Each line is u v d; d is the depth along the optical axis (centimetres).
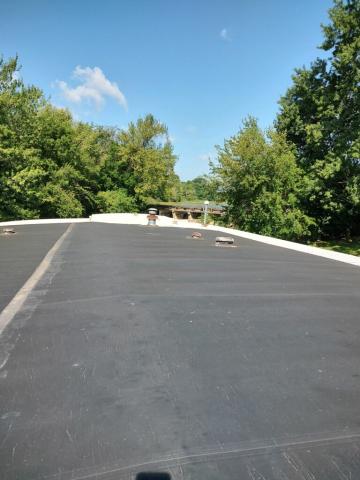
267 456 198
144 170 4469
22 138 2900
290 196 2584
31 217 2966
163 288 565
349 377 292
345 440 213
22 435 209
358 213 2739
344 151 2153
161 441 207
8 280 596
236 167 2669
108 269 702
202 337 367
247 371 296
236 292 559
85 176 3944
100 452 198
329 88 2406
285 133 2794
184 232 1680
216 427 221
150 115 4597
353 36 2206
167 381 275
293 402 252
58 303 470
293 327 409
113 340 351
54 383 267
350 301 534
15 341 344
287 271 770
